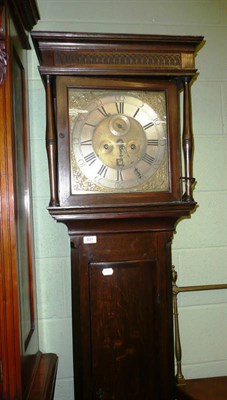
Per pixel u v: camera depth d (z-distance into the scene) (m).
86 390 1.17
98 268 1.17
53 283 1.33
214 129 1.43
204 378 1.39
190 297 1.41
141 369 1.19
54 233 1.33
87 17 1.35
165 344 1.20
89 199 1.11
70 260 1.29
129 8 1.38
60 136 1.10
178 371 1.32
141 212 1.12
